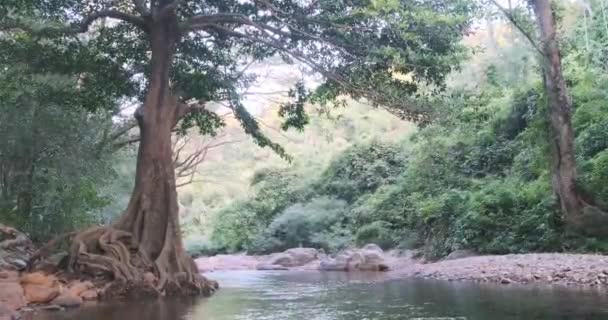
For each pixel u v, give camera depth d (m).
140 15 15.39
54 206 18.88
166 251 13.22
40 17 15.38
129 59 17.16
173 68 17.06
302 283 15.68
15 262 12.95
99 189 23.80
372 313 8.43
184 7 16.20
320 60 15.26
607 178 16.88
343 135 44.12
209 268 27.95
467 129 25.50
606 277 11.65
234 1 16.03
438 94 15.82
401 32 13.34
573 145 16.94
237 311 9.08
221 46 17.66
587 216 16.23
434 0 14.36
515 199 19.84
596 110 20.30
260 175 44.16
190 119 19.75
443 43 14.43
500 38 35.78
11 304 9.17
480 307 8.62
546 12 17.11
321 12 14.59
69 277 12.13
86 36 21.05
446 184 26.12
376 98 14.57
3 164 18.11
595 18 26.00
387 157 34.81
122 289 11.59
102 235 13.05
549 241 17.27
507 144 24.75
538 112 18.66
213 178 54.75
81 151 18.48
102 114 20.36
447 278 15.29
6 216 17.34
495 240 19.22
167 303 10.59
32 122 16.97
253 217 41.00
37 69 15.66
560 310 7.83
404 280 15.61
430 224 24.00
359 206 31.91
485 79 30.62
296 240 32.97
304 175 40.91
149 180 13.94
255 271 24.50
